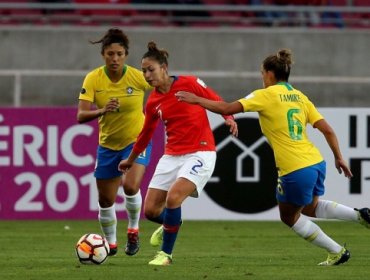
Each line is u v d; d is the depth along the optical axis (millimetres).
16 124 53656
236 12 78125
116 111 34094
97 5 74062
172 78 30703
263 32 72875
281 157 29594
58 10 77750
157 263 31266
